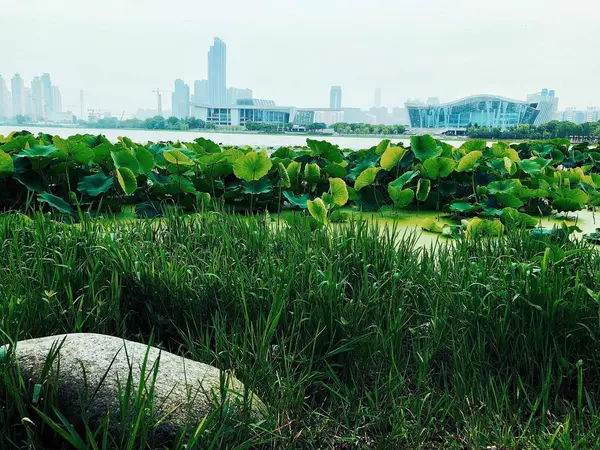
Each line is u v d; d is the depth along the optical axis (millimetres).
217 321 1924
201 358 1832
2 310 1790
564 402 1712
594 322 1902
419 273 2297
